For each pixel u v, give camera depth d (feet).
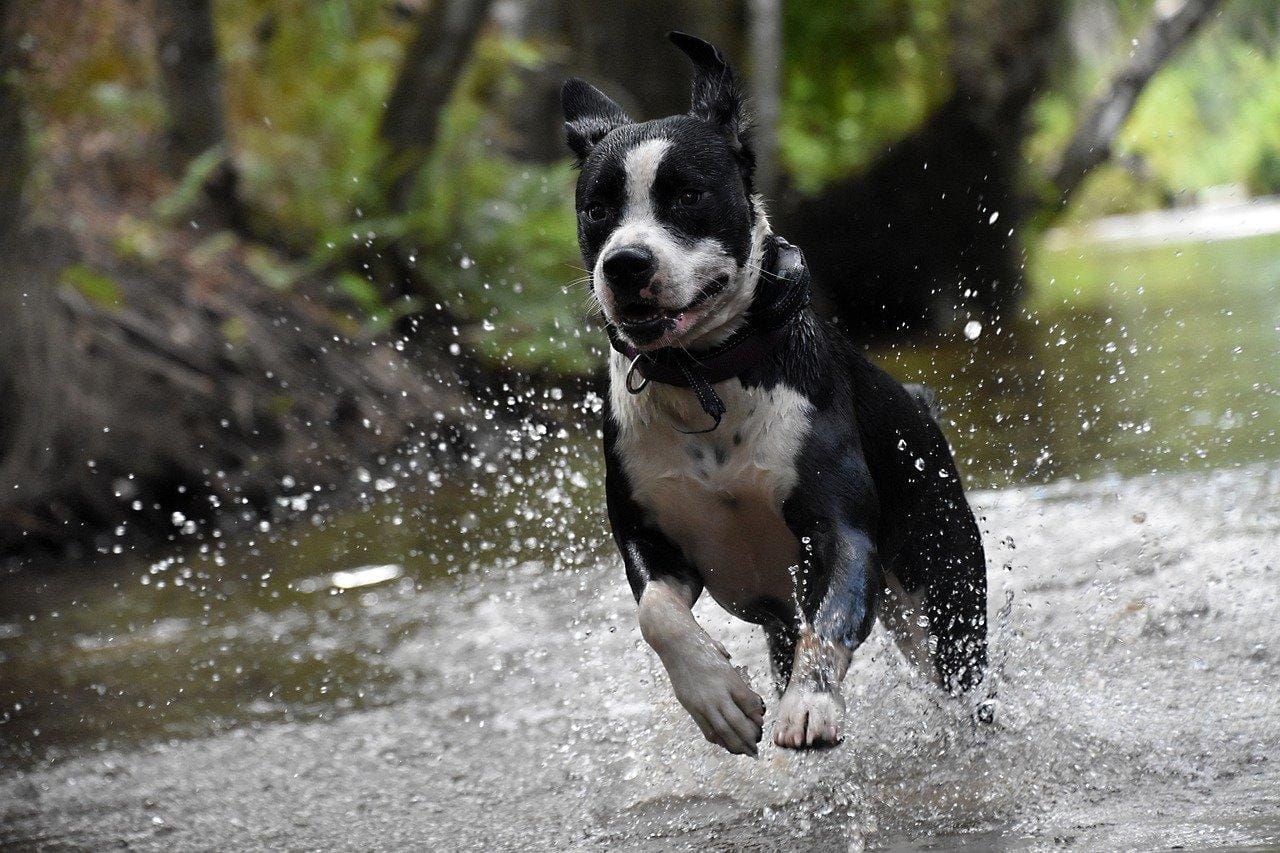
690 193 16.49
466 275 50.83
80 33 49.78
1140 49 76.13
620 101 65.00
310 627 28.45
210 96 49.73
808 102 75.61
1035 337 57.11
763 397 17.12
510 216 53.06
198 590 32.12
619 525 18.16
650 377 17.10
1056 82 75.92
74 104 48.78
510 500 36.91
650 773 18.79
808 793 17.38
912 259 69.31
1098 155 75.72
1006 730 18.62
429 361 46.98
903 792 16.94
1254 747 17.20
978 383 47.73
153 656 27.40
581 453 40.60
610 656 24.30
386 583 31.09
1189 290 67.72
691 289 16.26
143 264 44.06
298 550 34.91
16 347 38.06
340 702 23.76
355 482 40.65
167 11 48.85
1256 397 40.57
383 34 60.70
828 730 15.06
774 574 18.37
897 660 19.80
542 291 51.26
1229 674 20.08
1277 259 76.79
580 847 16.56
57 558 36.40
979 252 70.13
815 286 66.39
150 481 38.34
